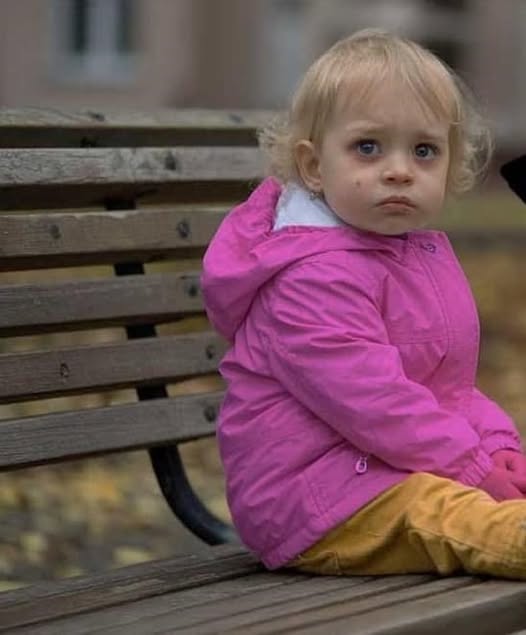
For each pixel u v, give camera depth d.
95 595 6.26
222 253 6.80
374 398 6.34
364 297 6.52
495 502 6.25
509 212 33.72
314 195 6.82
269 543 6.62
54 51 38.66
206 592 6.26
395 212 6.62
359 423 6.35
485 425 6.98
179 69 38.88
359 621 5.46
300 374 6.46
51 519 11.60
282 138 6.96
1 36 38.12
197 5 39.00
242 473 6.66
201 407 7.97
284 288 6.57
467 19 43.47
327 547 6.50
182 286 8.02
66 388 7.37
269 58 40.25
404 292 6.69
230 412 6.74
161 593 6.30
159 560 6.96
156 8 38.75
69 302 7.45
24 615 5.94
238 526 6.75
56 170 7.49
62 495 12.35
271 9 40.16
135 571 6.70
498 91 43.62
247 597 6.12
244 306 6.76
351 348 6.38
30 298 7.29
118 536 11.23
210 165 8.31
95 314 7.57
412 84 6.62
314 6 40.75
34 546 10.82
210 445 14.35
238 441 6.67
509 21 43.78
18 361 7.18
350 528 6.45
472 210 33.06
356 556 6.42
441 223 29.17
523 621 5.91
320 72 6.76
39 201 7.75
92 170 7.66
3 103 38.25
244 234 6.82
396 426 6.34
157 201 8.40
